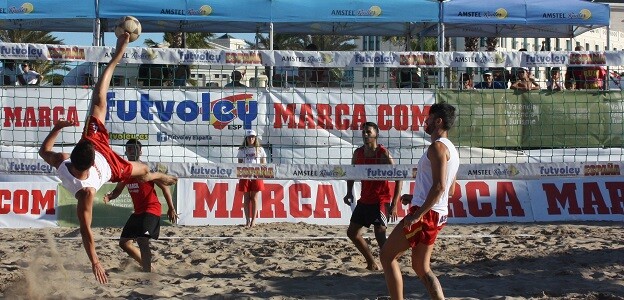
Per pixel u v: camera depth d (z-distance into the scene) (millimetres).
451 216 12711
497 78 14242
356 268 8500
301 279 7848
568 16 13922
